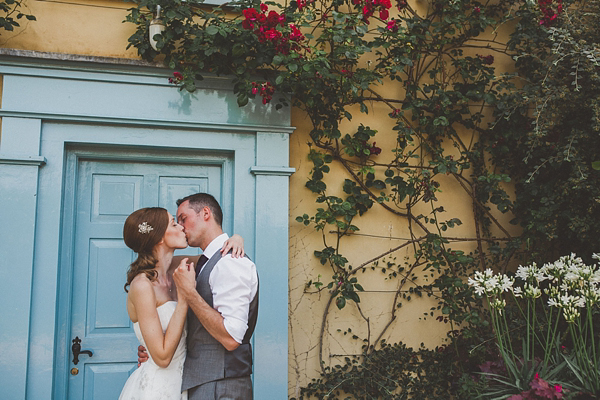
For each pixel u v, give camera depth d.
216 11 3.41
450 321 3.70
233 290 2.08
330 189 3.63
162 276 2.26
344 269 3.56
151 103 3.21
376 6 3.36
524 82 4.06
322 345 3.47
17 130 3.00
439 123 3.57
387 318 3.62
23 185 2.96
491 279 3.01
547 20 3.67
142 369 2.16
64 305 3.08
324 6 3.59
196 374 2.10
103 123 3.15
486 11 4.04
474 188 3.89
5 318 2.86
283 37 3.15
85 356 3.12
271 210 3.30
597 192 3.42
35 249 2.97
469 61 3.83
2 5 2.99
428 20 3.77
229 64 3.27
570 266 2.98
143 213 2.24
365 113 3.75
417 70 3.87
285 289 3.27
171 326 2.04
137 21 3.15
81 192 3.26
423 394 3.52
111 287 3.22
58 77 3.08
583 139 3.60
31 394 2.86
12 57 3.01
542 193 3.74
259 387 3.15
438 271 3.75
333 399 3.42
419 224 3.71
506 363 3.02
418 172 3.80
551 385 2.78
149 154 3.32
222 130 3.31
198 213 2.32
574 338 2.98
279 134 3.37
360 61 3.75
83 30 3.25
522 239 3.79
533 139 3.63
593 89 3.51
